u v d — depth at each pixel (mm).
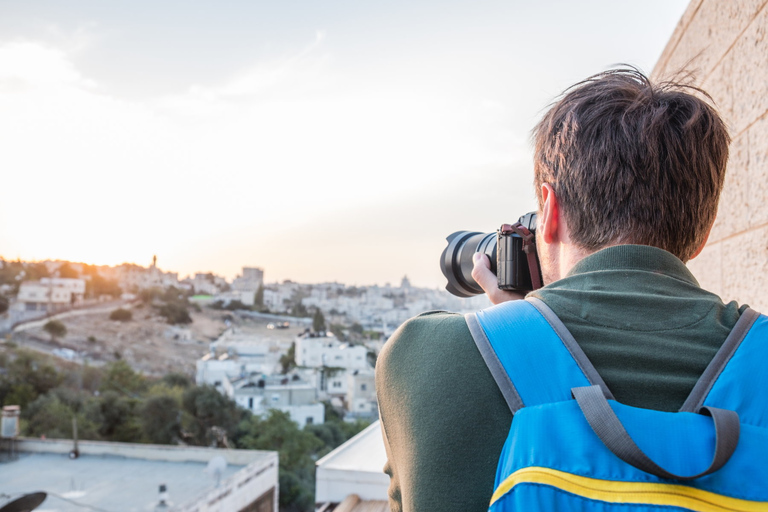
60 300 114250
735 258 1298
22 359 61844
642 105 505
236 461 24859
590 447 385
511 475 389
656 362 426
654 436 383
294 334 120188
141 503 20172
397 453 483
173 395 51438
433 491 426
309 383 72312
